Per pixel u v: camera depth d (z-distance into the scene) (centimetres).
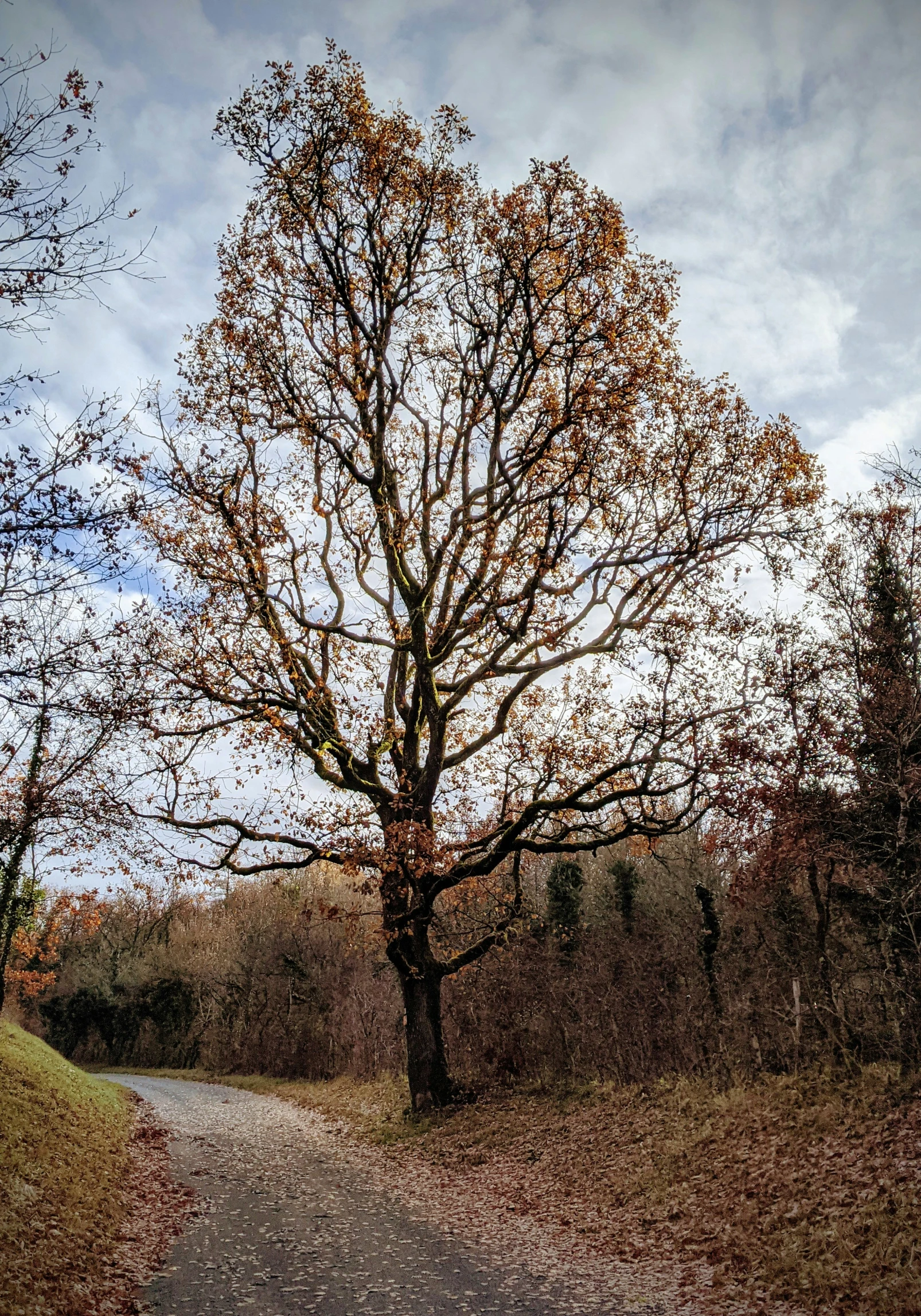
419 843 1828
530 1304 863
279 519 1977
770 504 1864
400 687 2309
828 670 1612
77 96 831
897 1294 766
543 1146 1636
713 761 1573
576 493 1830
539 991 2519
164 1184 1505
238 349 1939
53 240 842
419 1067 2117
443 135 1836
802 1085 1404
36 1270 826
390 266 1947
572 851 2020
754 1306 832
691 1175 1258
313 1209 1334
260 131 1820
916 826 1484
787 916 2097
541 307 1825
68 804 1245
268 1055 4678
